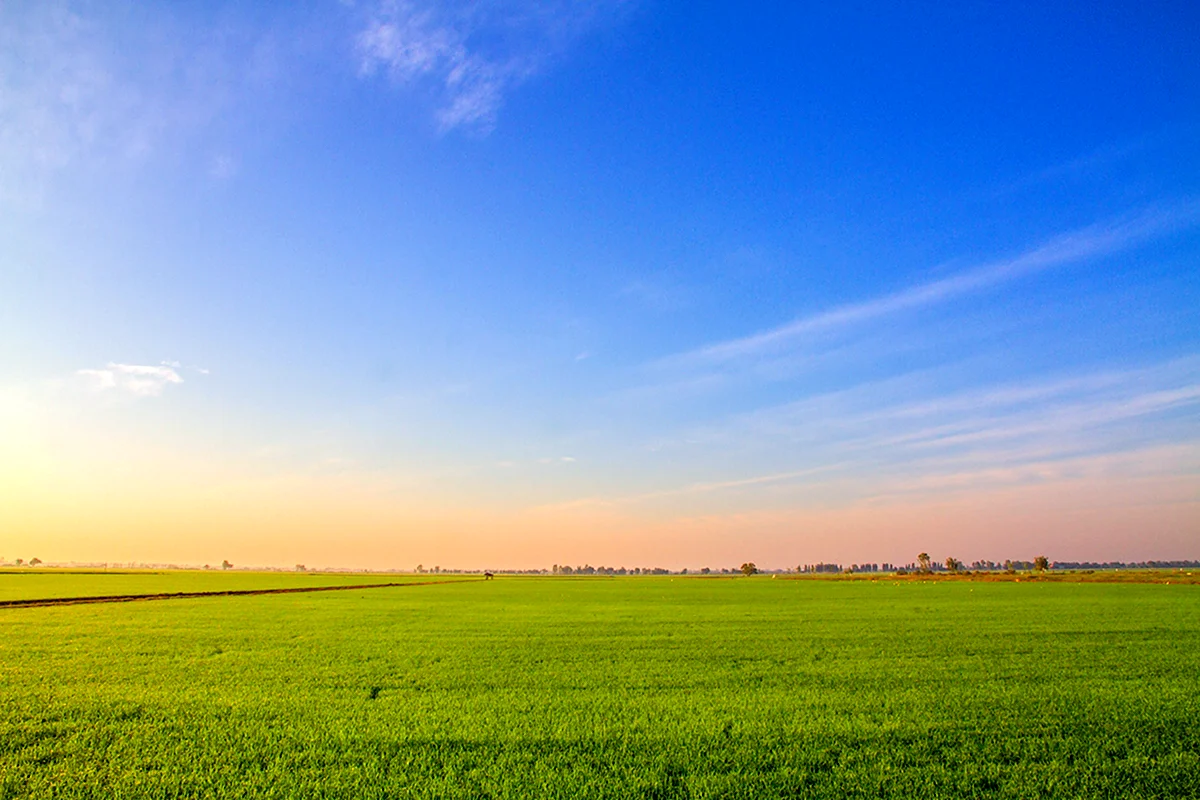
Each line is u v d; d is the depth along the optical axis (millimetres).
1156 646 25172
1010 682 18062
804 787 10102
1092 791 9891
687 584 111125
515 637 28234
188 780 10070
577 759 11312
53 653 22797
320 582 110000
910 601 54062
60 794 9508
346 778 10312
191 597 58938
